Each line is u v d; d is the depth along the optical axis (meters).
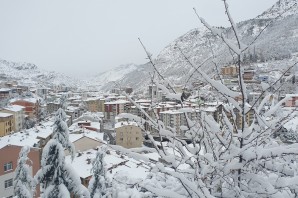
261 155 2.17
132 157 2.19
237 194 2.20
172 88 2.30
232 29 2.02
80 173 25.77
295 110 2.19
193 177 2.29
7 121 54.12
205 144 2.41
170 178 2.80
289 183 2.12
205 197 1.90
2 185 23.47
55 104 83.75
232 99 2.26
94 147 33.31
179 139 2.27
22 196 12.67
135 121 2.22
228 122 2.29
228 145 2.24
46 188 9.40
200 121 2.25
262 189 2.31
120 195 2.73
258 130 2.33
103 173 11.55
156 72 2.26
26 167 12.96
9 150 23.91
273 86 2.15
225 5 1.95
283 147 2.16
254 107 2.18
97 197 11.08
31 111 72.88
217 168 2.21
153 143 2.21
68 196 9.22
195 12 2.00
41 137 35.25
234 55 2.18
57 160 9.48
